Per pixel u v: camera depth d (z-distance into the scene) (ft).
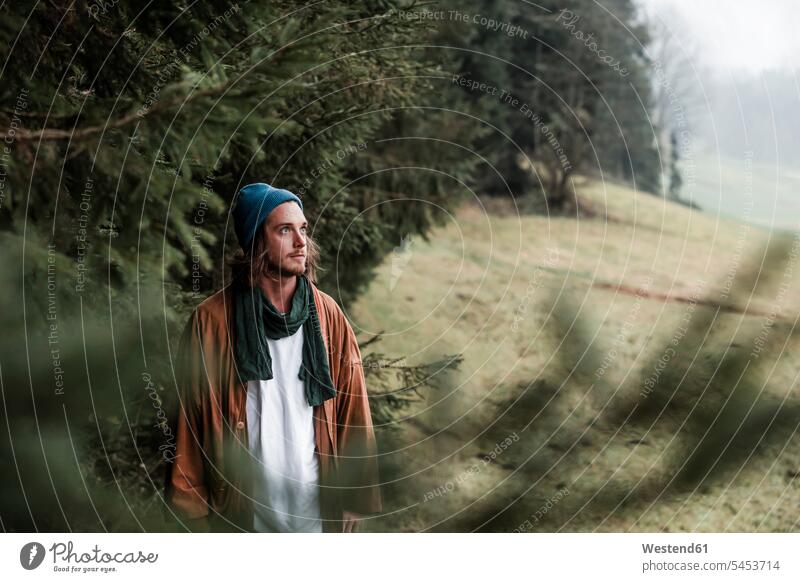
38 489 3.64
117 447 8.58
